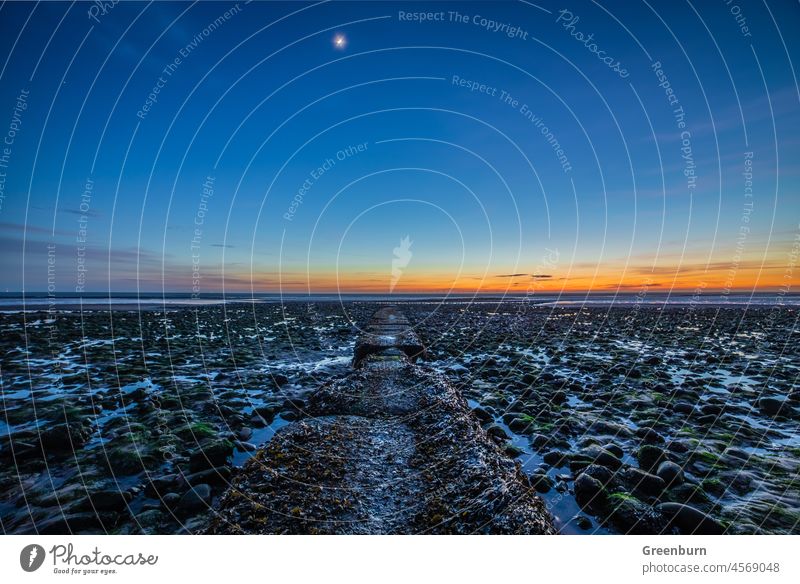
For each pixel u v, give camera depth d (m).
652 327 33.44
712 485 7.56
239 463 8.07
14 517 6.36
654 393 13.42
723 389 14.41
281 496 5.80
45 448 8.53
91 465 7.92
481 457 6.73
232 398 12.91
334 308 62.16
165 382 15.02
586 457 8.31
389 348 18.38
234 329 32.72
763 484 7.63
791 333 29.30
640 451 8.59
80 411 11.32
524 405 12.03
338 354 22.38
